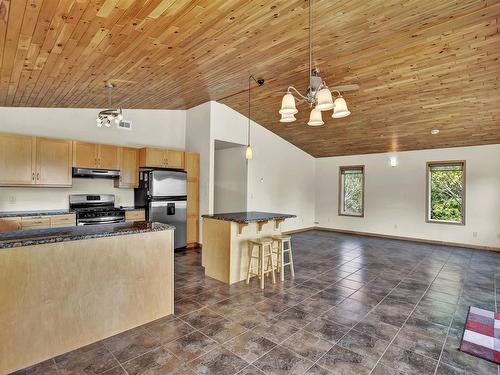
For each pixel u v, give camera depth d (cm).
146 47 273
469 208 635
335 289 372
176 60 324
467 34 312
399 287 381
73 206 492
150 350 230
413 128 575
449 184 670
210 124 586
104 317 246
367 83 434
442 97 448
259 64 377
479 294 358
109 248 249
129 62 304
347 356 225
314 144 784
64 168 456
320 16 262
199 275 424
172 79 397
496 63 356
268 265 429
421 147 684
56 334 220
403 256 551
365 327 272
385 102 487
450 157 659
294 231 825
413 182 712
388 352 231
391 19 278
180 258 514
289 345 239
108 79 349
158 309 284
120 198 551
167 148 621
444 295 354
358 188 819
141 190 545
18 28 199
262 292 360
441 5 258
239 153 701
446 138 607
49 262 217
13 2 168
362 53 354
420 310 311
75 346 229
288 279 412
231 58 346
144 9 205
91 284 238
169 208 548
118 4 192
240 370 206
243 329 265
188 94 504
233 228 394
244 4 227
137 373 201
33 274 210
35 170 429
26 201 447
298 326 272
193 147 627
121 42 252
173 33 255
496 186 606
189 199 591
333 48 337
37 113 457
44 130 465
